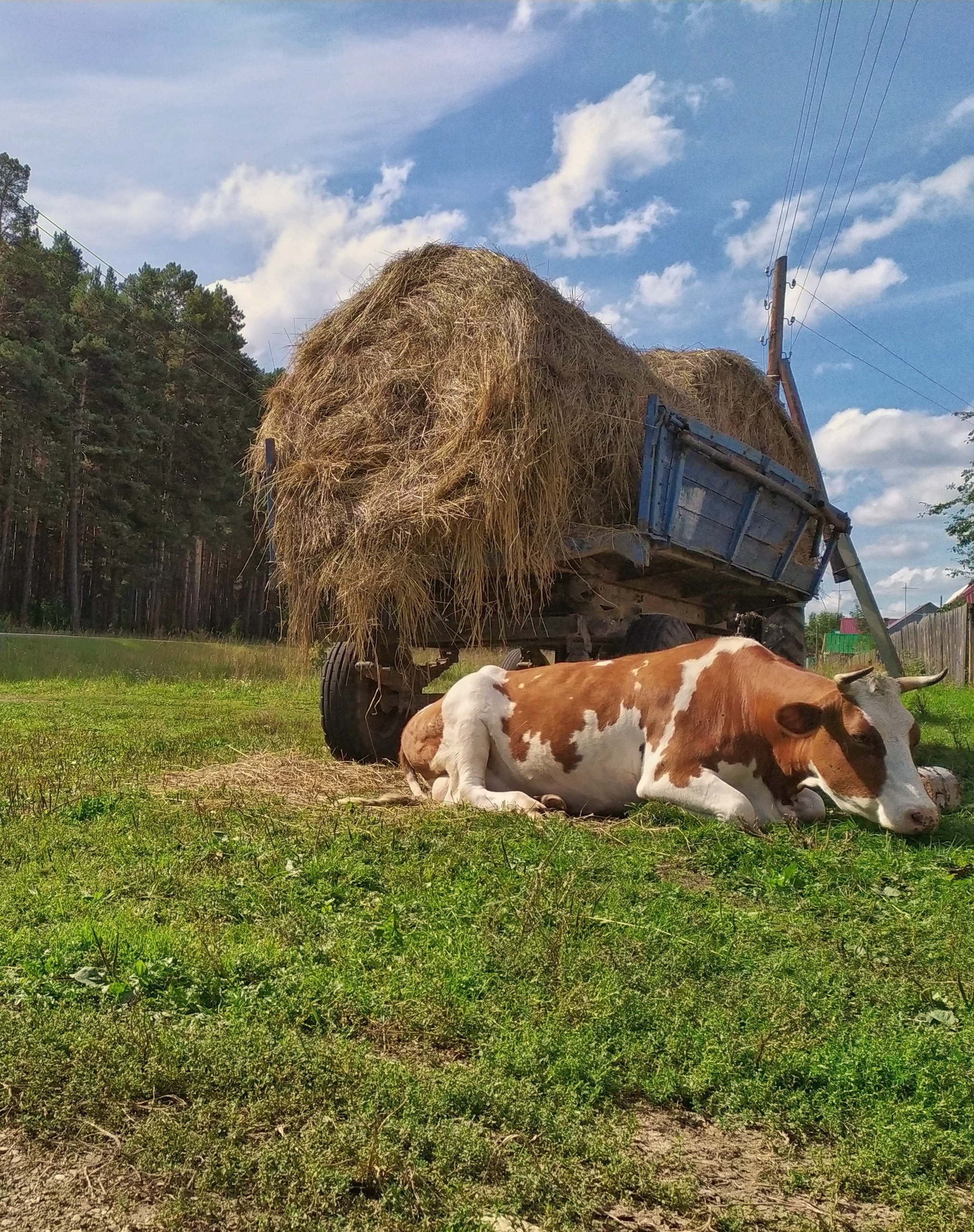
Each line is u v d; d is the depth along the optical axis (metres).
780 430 7.15
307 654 5.32
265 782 4.51
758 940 2.29
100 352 26.59
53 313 24.77
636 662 3.98
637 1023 1.82
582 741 3.90
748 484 5.24
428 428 4.57
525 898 2.53
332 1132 1.42
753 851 3.08
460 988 1.96
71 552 26.47
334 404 4.97
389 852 3.05
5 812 3.68
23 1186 1.36
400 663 5.21
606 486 4.62
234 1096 1.54
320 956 2.15
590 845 3.10
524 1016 1.85
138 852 3.08
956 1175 1.40
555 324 4.50
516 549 4.20
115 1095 1.55
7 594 29.67
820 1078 1.63
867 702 3.37
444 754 4.09
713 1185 1.39
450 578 4.56
